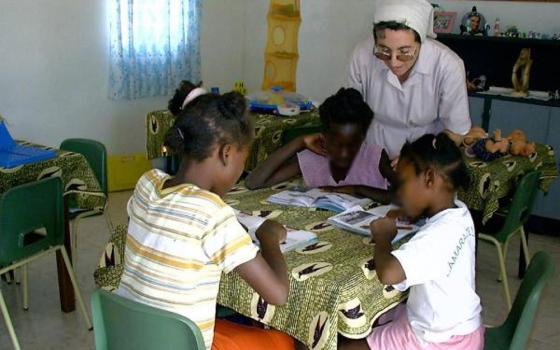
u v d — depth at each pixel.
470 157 2.82
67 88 4.34
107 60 4.50
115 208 4.16
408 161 1.46
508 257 3.54
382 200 1.99
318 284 1.38
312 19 4.92
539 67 4.13
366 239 1.66
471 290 1.46
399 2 1.98
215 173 1.28
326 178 2.19
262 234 1.50
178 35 4.78
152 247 1.24
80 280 3.00
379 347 1.51
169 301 1.23
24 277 2.71
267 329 1.55
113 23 4.41
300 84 5.13
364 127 2.08
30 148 2.59
